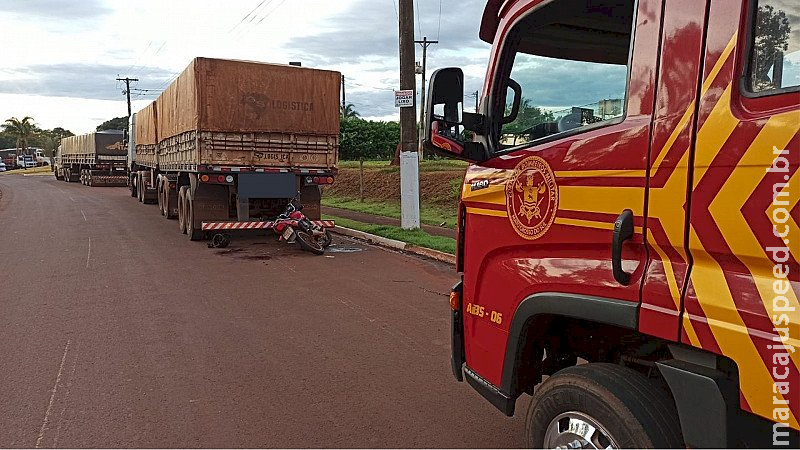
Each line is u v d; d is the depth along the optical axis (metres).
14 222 15.09
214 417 4.10
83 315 6.48
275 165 11.52
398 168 23.14
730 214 1.95
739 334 1.94
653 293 2.21
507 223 2.99
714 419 2.03
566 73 2.85
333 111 11.95
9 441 3.75
